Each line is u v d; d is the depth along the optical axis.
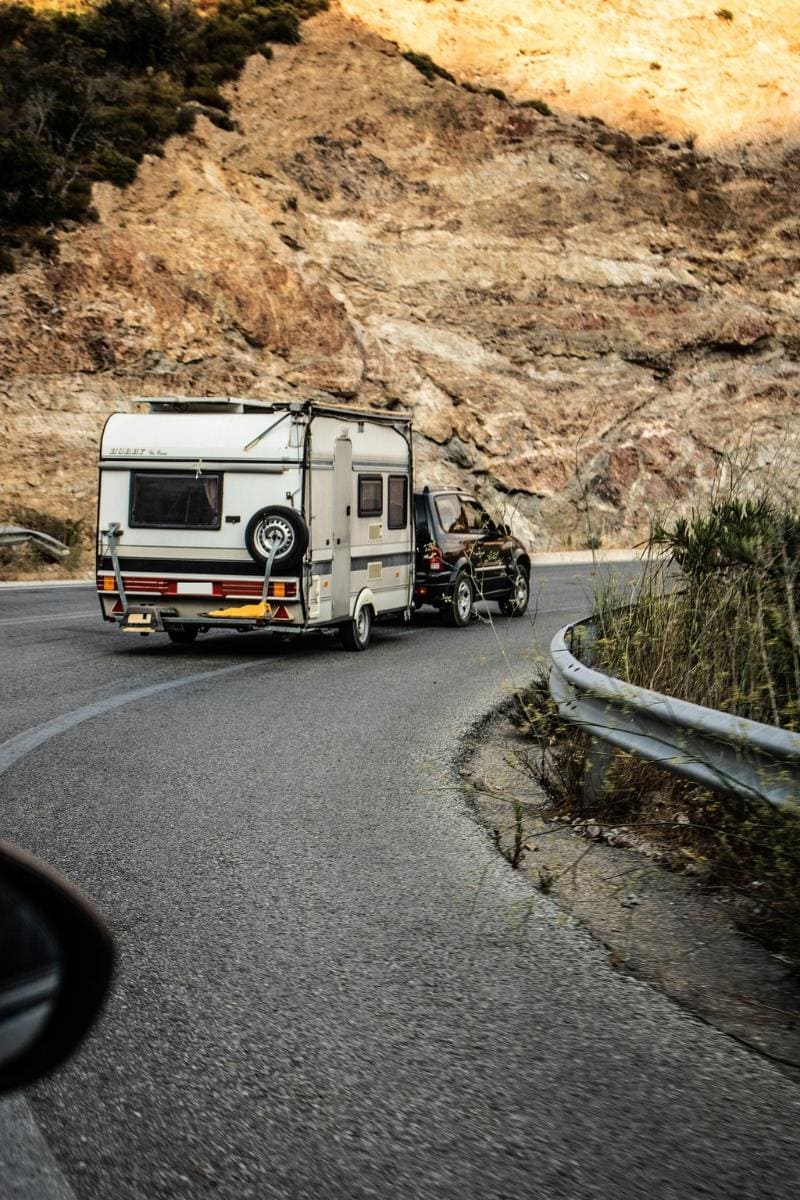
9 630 15.94
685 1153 3.14
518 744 9.24
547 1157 3.10
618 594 9.39
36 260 35.12
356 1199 2.88
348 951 4.69
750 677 7.08
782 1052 3.84
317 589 13.91
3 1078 1.59
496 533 19.44
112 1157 3.05
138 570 14.09
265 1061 3.66
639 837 6.44
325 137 46.28
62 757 8.18
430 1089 3.49
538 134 50.12
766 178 52.69
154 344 35.81
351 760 8.37
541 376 44.00
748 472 9.48
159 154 40.72
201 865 5.79
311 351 39.53
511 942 4.84
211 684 11.84
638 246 48.19
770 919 4.97
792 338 48.06
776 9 59.69
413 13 53.06
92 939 1.75
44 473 32.03
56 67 41.72
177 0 47.09
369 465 15.44
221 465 13.74
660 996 4.30
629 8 57.16
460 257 45.34
